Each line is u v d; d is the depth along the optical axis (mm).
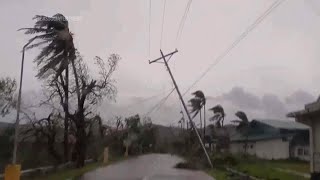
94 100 43438
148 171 40188
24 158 38500
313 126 21656
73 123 43375
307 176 30047
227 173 35219
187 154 76062
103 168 43875
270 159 57719
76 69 41438
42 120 40344
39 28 39219
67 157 41938
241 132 73312
